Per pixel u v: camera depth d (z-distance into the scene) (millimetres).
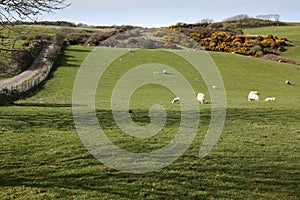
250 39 82812
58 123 17453
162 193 9148
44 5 11617
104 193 9000
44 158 11500
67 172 10320
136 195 8961
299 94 41000
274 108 23344
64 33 56031
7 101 26594
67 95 33062
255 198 9117
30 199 8570
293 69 60688
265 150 13336
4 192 8930
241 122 18641
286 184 10109
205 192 9312
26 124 17031
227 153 12703
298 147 14008
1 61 13328
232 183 9969
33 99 29750
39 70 44938
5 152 12016
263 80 50656
